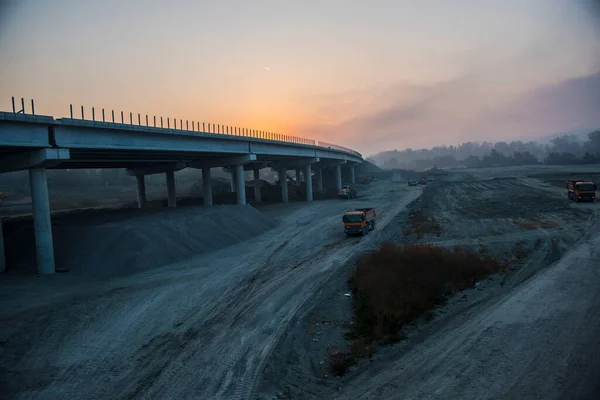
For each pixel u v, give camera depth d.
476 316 16.70
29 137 23.95
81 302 19.61
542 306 17.19
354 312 17.98
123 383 12.34
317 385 12.20
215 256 29.91
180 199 71.88
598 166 135.00
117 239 27.59
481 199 58.91
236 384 12.23
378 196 80.88
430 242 31.64
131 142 33.25
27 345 14.95
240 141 52.81
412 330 15.88
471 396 11.02
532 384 11.43
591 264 22.97
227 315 17.89
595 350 13.11
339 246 32.22
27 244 28.45
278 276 23.88
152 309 18.67
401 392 11.46
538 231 33.03
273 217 53.31
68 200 88.88
